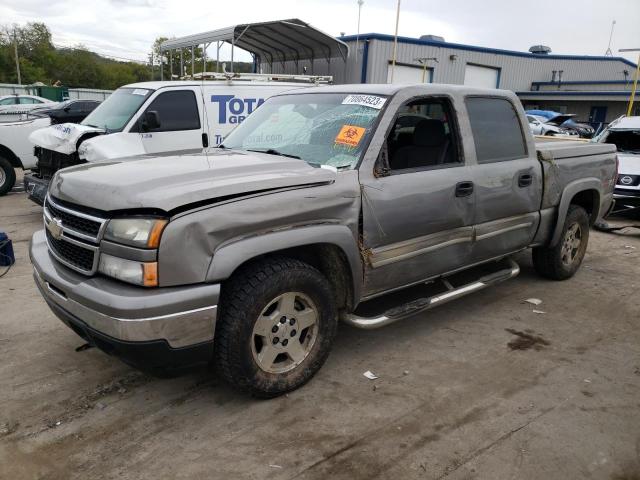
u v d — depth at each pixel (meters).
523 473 2.66
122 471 2.62
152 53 66.38
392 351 3.96
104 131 7.47
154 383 3.43
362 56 25.73
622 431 3.02
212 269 2.73
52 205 3.22
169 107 7.88
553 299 5.15
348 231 3.29
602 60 38.88
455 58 29.67
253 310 2.94
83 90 38.00
